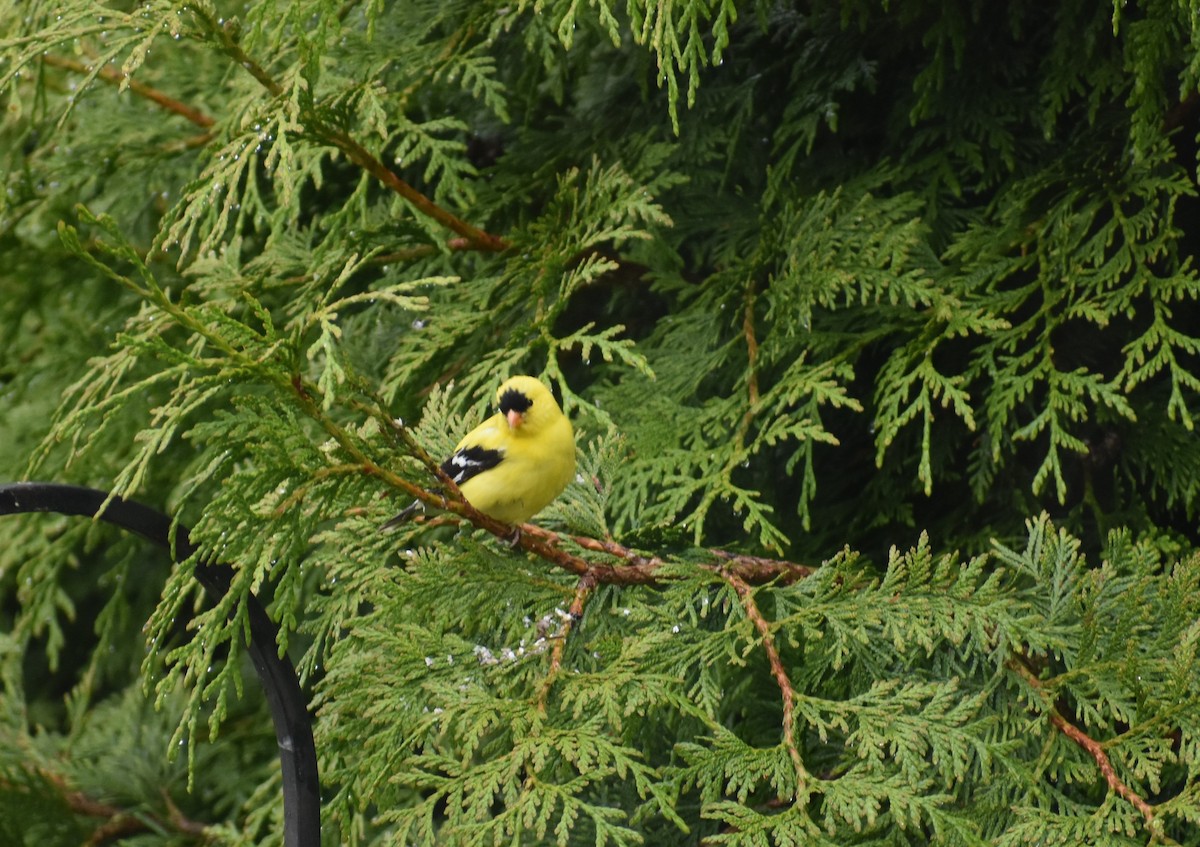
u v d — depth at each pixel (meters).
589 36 8.87
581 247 7.50
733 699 7.23
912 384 8.11
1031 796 5.28
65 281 10.59
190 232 7.07
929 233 7.92
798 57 8.61
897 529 8.33
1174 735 5.97
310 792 5.38
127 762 10.84
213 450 5.34
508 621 5.71
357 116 8.31
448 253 7.98
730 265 8.59
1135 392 7.86
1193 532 8.06
